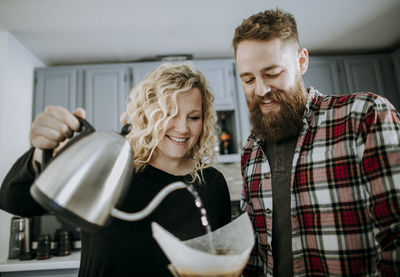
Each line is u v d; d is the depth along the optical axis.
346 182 0.74
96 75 2.45
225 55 2.62
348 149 0.75
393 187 0.64
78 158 0.50
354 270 0.72
